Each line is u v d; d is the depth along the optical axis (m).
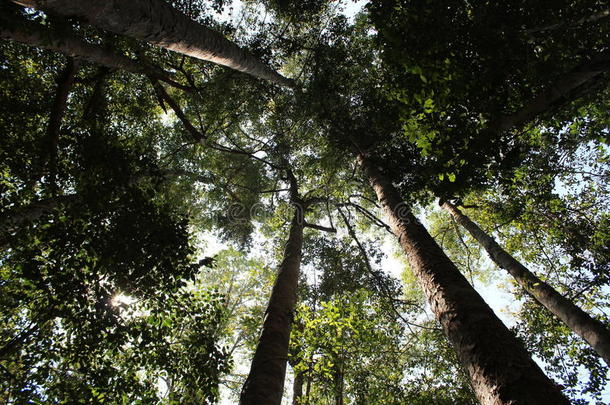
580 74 3.55
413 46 3.93
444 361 9.30
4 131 4.64
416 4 4.14
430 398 7.62
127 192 4.32
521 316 9.48
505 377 2.52
